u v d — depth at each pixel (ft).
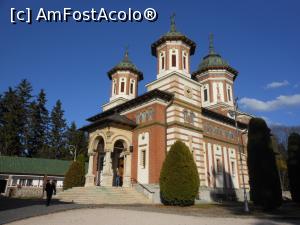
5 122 205.36
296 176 96.37
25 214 49.52
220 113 128.77
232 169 123.44
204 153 111.24
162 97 98.53
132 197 83.97
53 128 236.63
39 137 222.28
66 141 236.63
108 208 62.75
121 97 126.93
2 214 49.16
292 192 96.78
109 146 93.91
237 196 118.11
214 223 45.60
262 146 75.31
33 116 218.79
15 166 143.74
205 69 142.61
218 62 142.72
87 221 44.16
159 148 92.12
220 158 118.42
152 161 90.63
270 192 70.44
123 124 99.71
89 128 106.93
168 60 109.40
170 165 80.23
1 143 193.26
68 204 68.64
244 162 130.41
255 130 77.71
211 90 139.03
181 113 98.53
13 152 194.18
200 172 97.76
